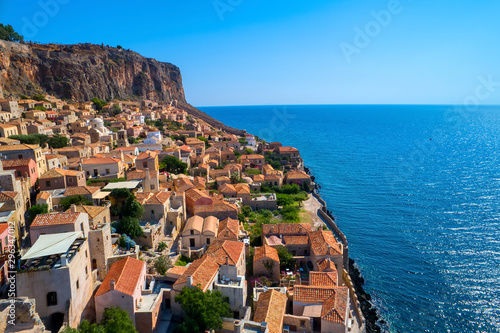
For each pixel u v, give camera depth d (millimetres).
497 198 134000
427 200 133000
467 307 67812
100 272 48312
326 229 89125
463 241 96000
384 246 93250
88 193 67125
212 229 69062
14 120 132375
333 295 51594
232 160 165250
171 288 49656
